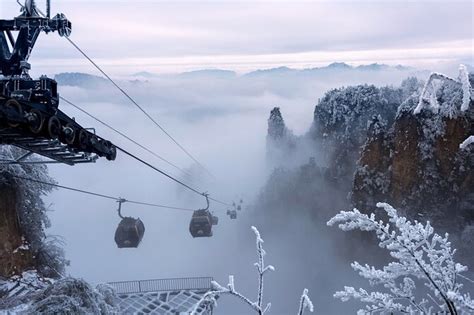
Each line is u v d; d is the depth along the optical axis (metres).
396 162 64.12
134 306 27.05
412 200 60.28
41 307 19.48
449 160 58.72
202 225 41.19
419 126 62.69
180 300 27.84
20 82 12.98
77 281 21.27
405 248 5.59
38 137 12.70
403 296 5.77
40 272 31.36
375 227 5.64
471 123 57.66
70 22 13.80
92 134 15.71
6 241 29.56
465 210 56.12
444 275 5.50
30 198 32.88
